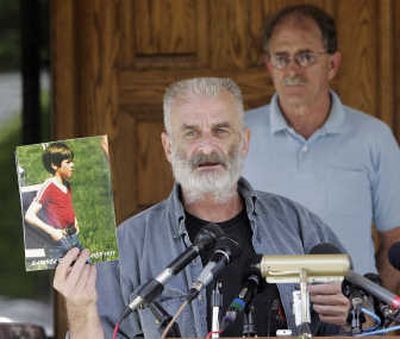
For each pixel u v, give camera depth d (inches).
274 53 292.0
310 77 290.2
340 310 204.8
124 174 316.2
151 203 315.9
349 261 165.3
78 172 194.9
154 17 316.5
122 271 219.5
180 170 219.5
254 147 292.7
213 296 179.0
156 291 172.6
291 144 290.8
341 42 312.5
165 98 223.9
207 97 219.3
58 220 194.5
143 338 206.4
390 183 292.0
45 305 318.3
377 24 311.3
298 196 290.2
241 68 314.7
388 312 181.0
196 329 209.9
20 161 194.1
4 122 322.0
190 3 315.6
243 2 314.7
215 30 315.3
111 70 316.5
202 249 175.9
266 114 294.2
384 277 295.6
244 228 224.1
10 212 322.0
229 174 218.4
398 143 310.8
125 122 316.8
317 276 166.4
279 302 207.5
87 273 197.6
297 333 169.9
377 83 311.6
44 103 320.8
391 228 294.8
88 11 316.2
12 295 319.6
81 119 316.8
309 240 226.7
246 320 179.0
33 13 319.6
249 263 179.5
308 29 289.9
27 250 194.5
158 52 316.8
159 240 221.3
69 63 314.2
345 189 290.2
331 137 290.8
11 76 321.4
